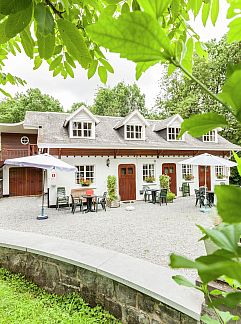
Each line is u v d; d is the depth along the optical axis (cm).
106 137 1463
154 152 1503
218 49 1464
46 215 1030
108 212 1116
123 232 776
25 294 400
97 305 349
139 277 310
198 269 24
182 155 1590
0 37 77
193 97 1770
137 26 35
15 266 454
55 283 399
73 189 1288
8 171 1672
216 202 28
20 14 75
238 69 32
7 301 371
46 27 81
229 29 83
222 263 24
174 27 136
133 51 36
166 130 1595
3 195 1644
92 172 1355
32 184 1728
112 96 3472
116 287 325
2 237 498
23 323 317
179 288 281
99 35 35
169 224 875
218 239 36
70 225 873
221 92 32
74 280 377
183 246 633
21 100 3075
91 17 139
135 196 1443
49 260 409
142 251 600
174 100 2253
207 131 37
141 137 1524
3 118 2870
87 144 1298
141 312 294
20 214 1084
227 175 1638
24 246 434
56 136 1346
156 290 276
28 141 1834
